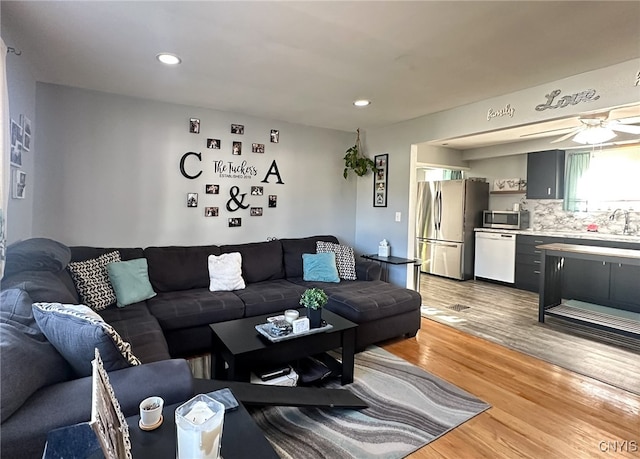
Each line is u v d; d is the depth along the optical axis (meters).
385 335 3.19
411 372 2.68
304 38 2.14
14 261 2.03
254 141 4.07
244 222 4.08
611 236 4.63
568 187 5.46
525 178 5.94
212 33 2.09
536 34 2.06
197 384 1.85
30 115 2.81
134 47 2.29
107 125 3.26
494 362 2.87
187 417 0.99
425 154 6.02
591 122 2.90
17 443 1.06
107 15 1.90
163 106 3.52
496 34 2.06
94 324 1.32
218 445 0.99
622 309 4.36
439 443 1.88
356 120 4.20
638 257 3.12
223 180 3.90
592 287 4.65
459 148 6.31
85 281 2.62
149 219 3.52
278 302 3.20
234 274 3.46
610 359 2.93
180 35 2.12
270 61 2.49
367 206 4.82
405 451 1.81
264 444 1.13
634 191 4.87
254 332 2.39
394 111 3.76
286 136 4.31
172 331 2.76
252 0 1.75
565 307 4.06
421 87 2.98
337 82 2.89
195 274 3.40
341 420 2.06
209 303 2.94
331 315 2.76
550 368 2.77
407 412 2.15
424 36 2.10
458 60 2.43
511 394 2.38
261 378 2.24
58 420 1.12
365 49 2.28
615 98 2.48
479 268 6.07
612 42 2.15
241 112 3.90
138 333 2.24
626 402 2.29
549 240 5.13
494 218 6.01
